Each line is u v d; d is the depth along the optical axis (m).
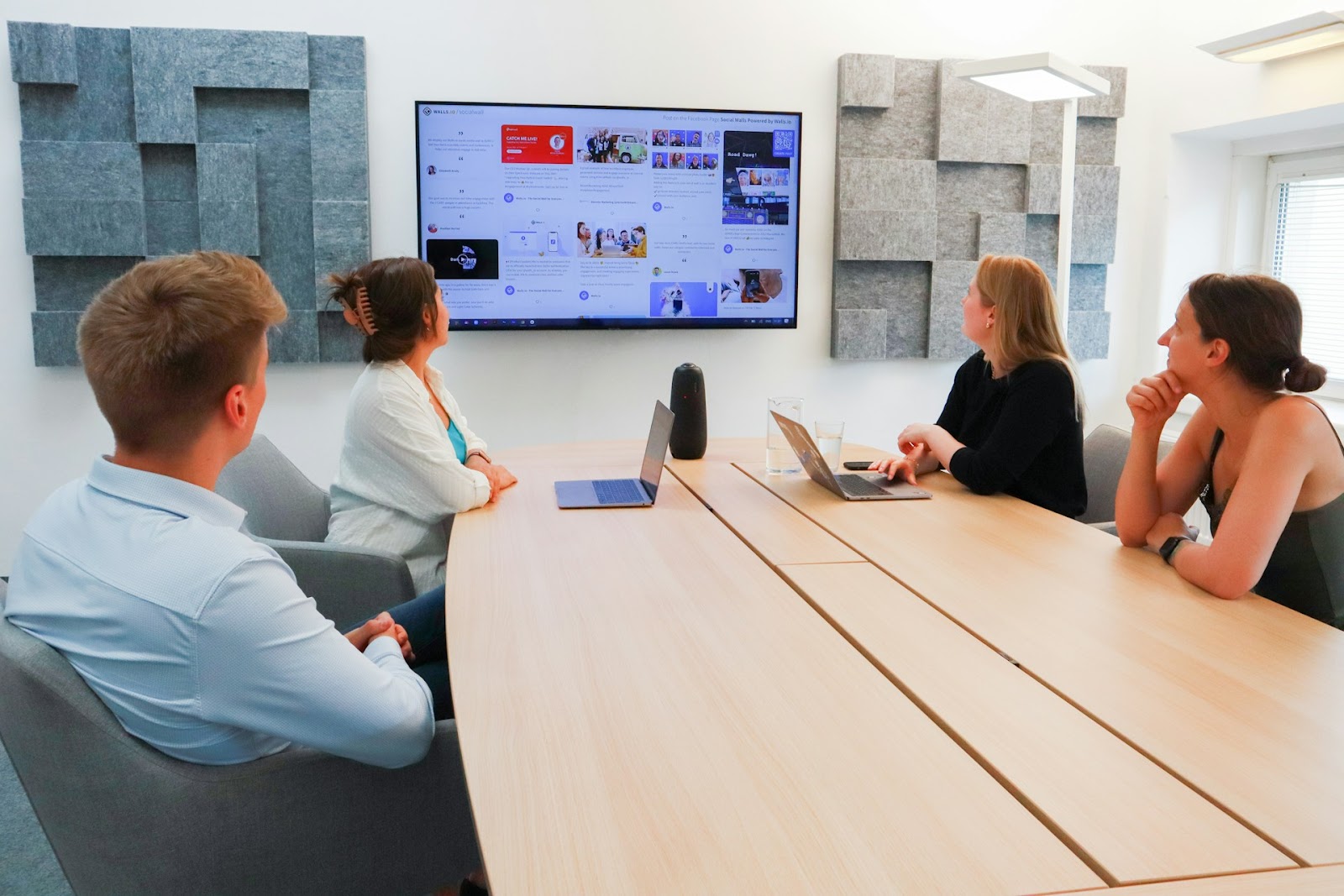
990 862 0.80
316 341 3.62
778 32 3.85
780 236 3.89
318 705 1.02
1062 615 1.39
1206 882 0.77
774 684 1.15
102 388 1.00
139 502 1.02
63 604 1.02
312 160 3.56
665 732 1.03
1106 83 3.15
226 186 3.50
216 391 1.02
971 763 0.96
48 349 3.45
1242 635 1.31
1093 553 1.72
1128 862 0.79
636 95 3.77
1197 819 0.86
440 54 3.63
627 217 3.77
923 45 3.96
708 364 4.00
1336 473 1.50
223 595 0.97
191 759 1.09
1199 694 1.12
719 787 0.92
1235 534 1.46
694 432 2.64
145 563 0.99
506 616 1.39
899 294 4.08
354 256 3.61
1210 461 1.73
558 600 1.47
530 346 3.86
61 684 1.01
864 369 4.14
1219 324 1.56
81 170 3.42
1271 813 0.87
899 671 1.19
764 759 0.97
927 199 4.00
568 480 2.36
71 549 1.03
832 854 0.81
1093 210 4.13
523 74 3.69
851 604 1.44
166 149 3.51
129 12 3.43
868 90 3.87
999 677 1.17
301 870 1.17
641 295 3.82
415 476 2.07
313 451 3.75
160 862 1.10
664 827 0.85
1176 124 3.99
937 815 0.87
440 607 1.75
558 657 1.24
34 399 3.51
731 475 2.43
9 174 3.42
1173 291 4.15
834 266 4.01
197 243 3.56
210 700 1.00
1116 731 1.03
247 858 1.14
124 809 1.07
